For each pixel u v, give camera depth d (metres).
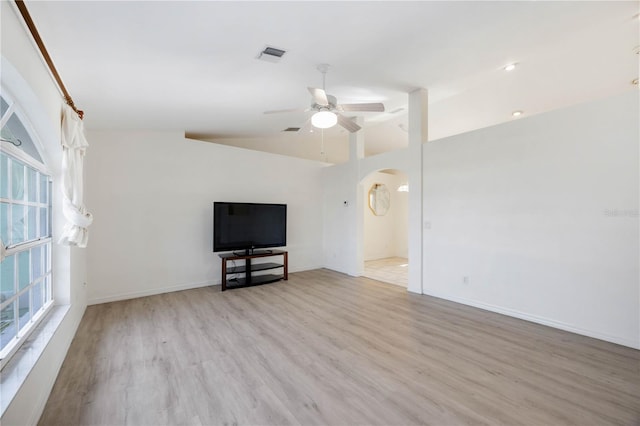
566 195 3.08
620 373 2.30
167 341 2.94
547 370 2.36
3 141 1.75
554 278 3.18
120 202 4.39
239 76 3.09
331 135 6.99
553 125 3.16
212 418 1.85
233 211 5.12
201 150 5.12
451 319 3.51
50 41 2.18
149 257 4.61
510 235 3.54
